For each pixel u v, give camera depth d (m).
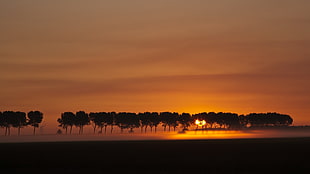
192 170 76.62
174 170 76.44
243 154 113.12
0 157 112.31
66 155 118.56
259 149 134.38
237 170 76.12
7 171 77.56
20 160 101.12
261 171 74.12
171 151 132.75
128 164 88.38
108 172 74.38
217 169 77.75
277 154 110.56
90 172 74.38
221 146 159.75
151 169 78.69
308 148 136.00
